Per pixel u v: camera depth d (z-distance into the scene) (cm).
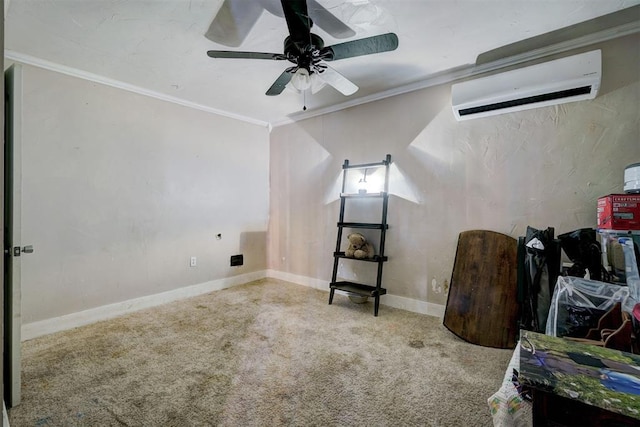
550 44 229
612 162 215
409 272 309
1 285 75
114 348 226
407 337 246
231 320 281
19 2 177
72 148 269
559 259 202
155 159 325
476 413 157
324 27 201
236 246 404
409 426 148
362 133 346
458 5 184
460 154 278
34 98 248
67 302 265
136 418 153
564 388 72
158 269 328
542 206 240
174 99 338
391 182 322
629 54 208
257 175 429
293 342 236
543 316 199
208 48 232
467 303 250
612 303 137
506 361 209
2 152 73
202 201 368
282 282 417
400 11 189
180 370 196
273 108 376
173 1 178
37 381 183
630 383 74
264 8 168
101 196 287
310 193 397
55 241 259
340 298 349
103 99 287
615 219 166
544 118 238
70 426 147
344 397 170
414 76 286
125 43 225
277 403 165
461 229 277
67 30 207
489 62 257
